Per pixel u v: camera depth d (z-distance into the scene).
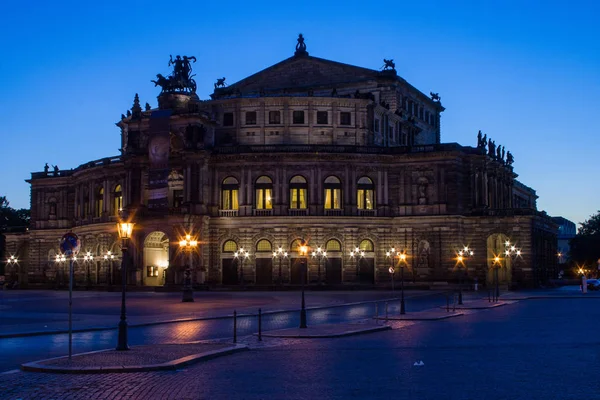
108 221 131.62
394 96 136.75
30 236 150.25
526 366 30.77
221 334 46.16
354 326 49.16
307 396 24.39
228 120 128.88
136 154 125.94
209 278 120.94
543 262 130.75
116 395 24.66
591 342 39.69
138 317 59.44
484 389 25.39
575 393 24.47
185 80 127.19
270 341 41.28
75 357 32.84
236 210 121.88
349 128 127.50
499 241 126.50
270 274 120.56
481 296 93.25
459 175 121.81
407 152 123.00
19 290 138.88
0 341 42.25
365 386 26.22
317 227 120.69
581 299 86.94
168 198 124.12
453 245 119.62
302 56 141.88
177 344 38.50
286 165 121.75
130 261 122.88
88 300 87.31
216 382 27.22
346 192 121.81
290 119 127.06
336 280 120.81
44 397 24.33
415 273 120.38
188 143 121.81
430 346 38.41
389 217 122.56
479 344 39.19
